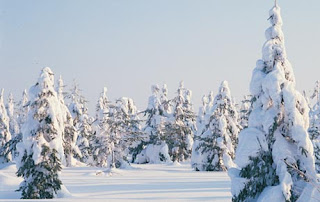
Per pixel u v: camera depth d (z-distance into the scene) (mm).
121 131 47500
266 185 15227
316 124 48531
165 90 65812
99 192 25062
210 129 46875
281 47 15945
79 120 58562
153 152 57031
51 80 25625
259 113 15695
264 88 15531
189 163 58469
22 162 23844
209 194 23625
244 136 15594
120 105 49188
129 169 45906
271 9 16297
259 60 16188
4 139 58750
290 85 15352
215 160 45719
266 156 15336
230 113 47906
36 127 24062
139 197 22375
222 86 48000
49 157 23719
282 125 15484
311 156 15047
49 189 23359
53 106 24609
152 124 58656
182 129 56312
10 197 23797
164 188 26984
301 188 14820
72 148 49469
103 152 47094
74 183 30672
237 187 15547
